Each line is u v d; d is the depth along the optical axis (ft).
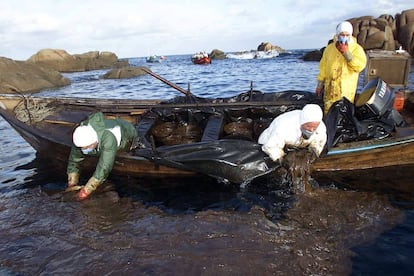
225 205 17.21
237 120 23.27
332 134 18.44
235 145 17.70
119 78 95.14
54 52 129.80
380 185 18.10
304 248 13.28
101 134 16.92
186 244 13.44
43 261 13.00
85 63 135.23
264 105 22.74
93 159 19.67
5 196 18.69
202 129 22.90
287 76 80.43
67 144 19.89
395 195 17.16
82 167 20.57
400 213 15.69
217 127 21.07
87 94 63.36
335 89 19.76
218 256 12.69
